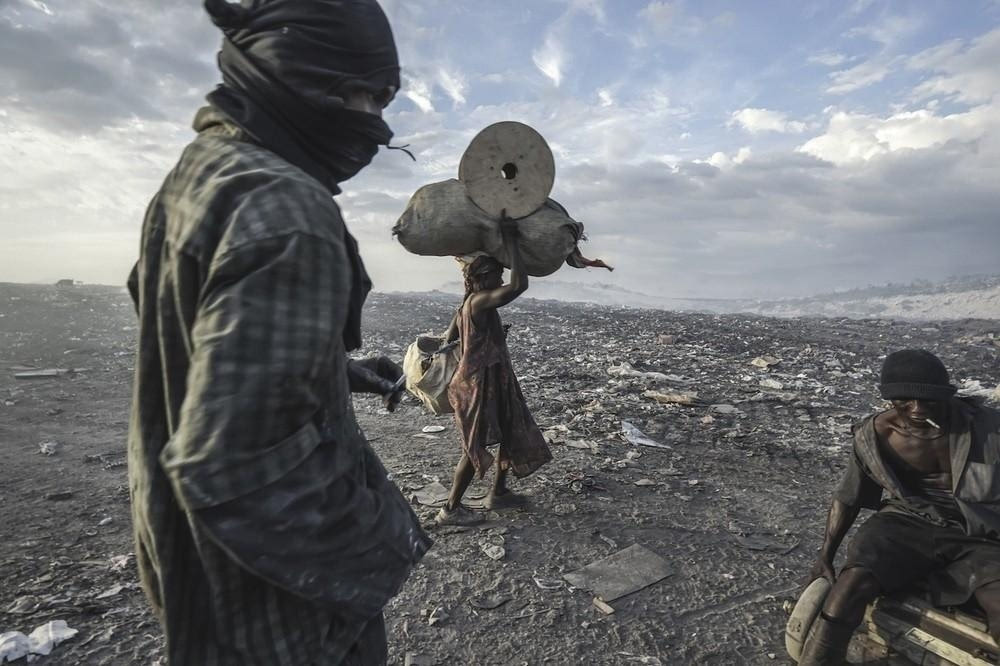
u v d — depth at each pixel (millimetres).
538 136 3580
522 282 3637
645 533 3988
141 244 970
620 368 9750
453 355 3936
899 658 2512
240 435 736
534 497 4488
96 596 3088
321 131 977
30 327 12492
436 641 2838
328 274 829
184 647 934
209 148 935
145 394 938
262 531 773
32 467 5012
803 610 2578
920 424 2590
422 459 5402
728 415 7199
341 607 896
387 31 1028
